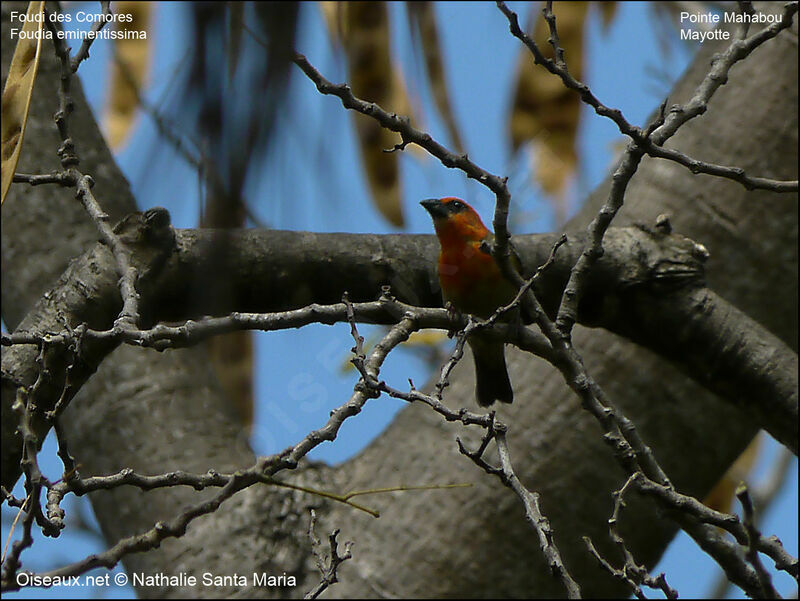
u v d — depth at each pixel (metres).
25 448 4.02
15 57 3.70
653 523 9.54
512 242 8.08
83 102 10.20
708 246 9.94
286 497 9.43
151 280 6.94
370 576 9.21
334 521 9.44
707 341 8.22
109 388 9.59
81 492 4.78
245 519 9.24
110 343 5.23
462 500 9.41
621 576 5.11
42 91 9.98
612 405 6.13
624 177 5.93
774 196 10.01
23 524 3.89
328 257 7.46
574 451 9.45
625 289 8.12
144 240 6.97
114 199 9.96
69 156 6.01
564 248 8.05
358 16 8.76
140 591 9.14
